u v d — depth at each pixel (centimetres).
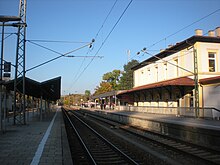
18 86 2605
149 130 1953
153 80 4122
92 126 2684
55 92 3703
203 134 1383
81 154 1185
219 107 2606
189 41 3005
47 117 3709
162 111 3247
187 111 2683
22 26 2203
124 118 2986
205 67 2936
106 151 1245
